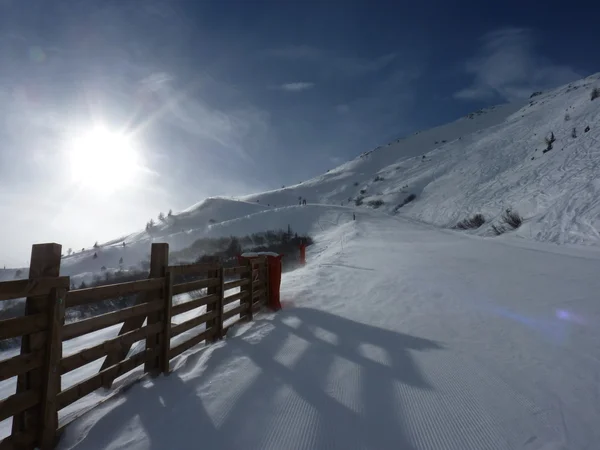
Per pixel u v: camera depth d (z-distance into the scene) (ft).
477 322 20.17
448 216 214.69
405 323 20.15
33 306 7.82
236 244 273.33
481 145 494.59
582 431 9.45
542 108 527.40
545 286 28.84
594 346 16.03
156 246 12.09
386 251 65.21
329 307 23.86
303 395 11.03
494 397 11.22
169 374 12.10
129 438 8.67
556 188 119.65
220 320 16.05
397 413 10.13
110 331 26.58
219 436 8.86
